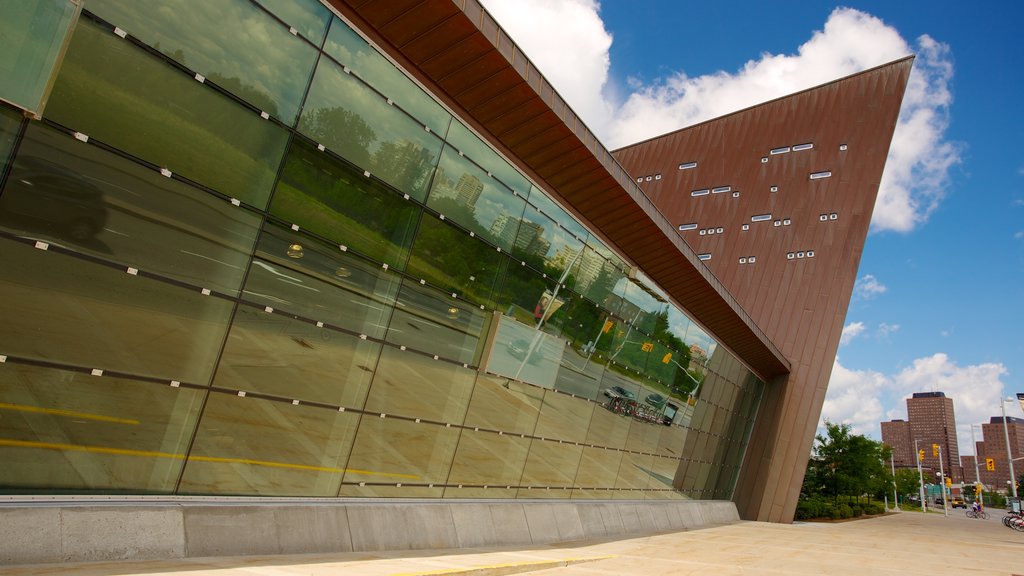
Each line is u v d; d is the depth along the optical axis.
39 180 5.70
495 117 10.46
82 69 5.87
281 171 7.66
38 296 5.77
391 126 9.00
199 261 6.96
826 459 42.59
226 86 6.98
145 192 6.45
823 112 36.22
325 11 7.91
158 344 6.68
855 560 13.30
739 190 37.22
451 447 10.98
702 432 23.28
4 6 5.27
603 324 15.23
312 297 8.24
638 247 15.20
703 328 20.88
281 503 7.90
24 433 5.74
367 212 8.87
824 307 31.31
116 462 6.41
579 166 12.00
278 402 7.96
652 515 18.34
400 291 9.57
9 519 5.29
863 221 32.44
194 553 6.50
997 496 118.19
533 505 12.91
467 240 10.72
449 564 7.75
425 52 9.03
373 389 9.29
